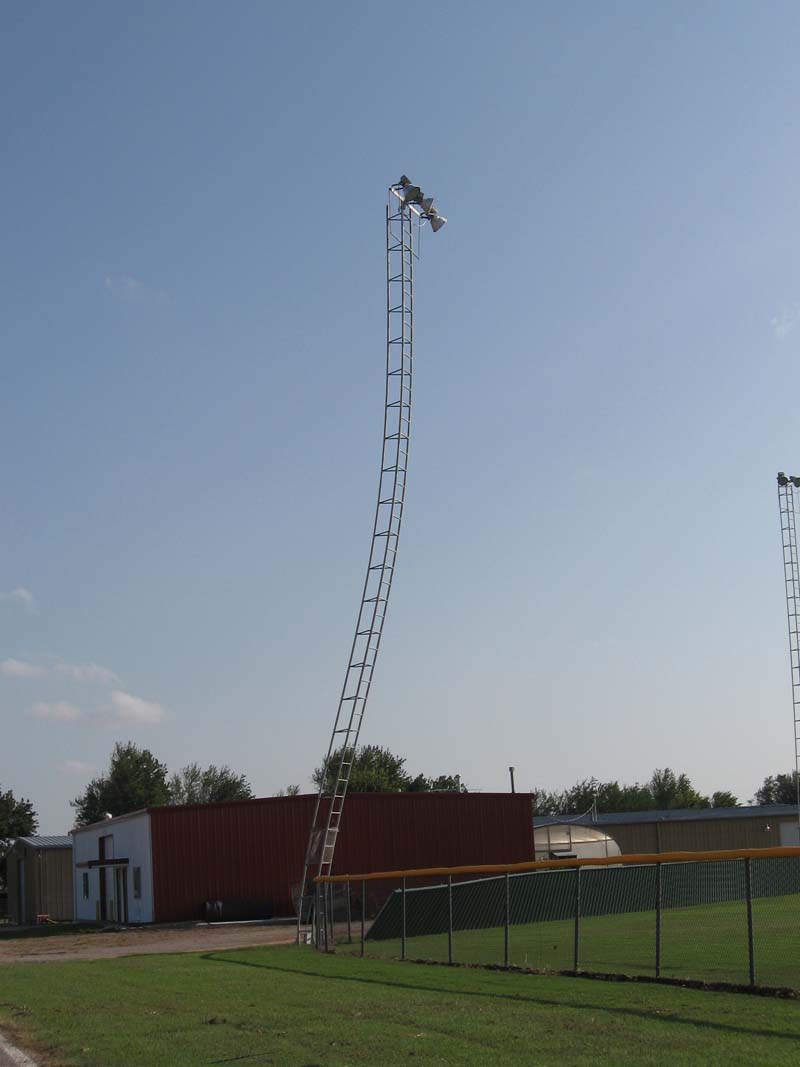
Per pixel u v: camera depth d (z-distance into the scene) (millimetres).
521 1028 12258
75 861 52688
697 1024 11953
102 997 17125
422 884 43094
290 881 42406
